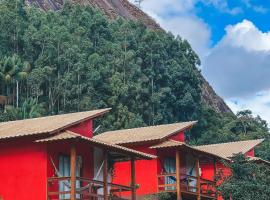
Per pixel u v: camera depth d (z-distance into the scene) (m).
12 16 73.00
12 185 31.34
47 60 70.81
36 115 61.66
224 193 38.56
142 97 76.44
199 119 83.88
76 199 30.25
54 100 70.06
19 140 31.64
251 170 38.97
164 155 40.94
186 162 43.16
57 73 71.00
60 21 78.88
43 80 68.50
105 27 82.25
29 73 68.50
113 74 73.94
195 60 92.06
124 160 35.78
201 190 41.09
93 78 70.50
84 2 133.00
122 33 81.94
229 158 43.03
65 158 32.38
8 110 60.22
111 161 36.00
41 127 31.48
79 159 33.38
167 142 39.59
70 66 71.12
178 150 38.84
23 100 67.50
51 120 33.44
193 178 40.34
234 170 39.22
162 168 40.50
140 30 85.00
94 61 72.62
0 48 71.69
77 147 33.38
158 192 39.00
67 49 71.75
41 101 69.94
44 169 30.78
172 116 81.38
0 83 66.50
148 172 40.22
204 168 47.47
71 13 81.44
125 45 80.75
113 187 35.16
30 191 30.86
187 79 85.69
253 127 84.62
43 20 77.12
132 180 34.09
